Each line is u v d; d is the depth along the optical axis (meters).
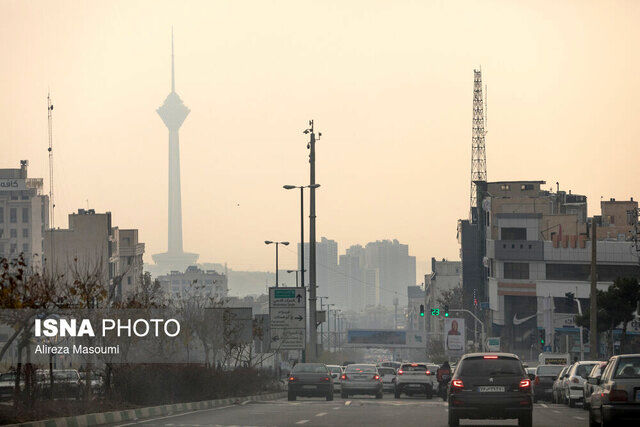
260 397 61.81
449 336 133.12
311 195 71.06
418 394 66.19
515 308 155.38
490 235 177.00
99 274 53.50
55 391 39.50
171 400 45.25
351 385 64.88
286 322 72.00
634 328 121.69
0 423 28.75
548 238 164.75
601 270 143.00
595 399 27.84
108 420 34.72
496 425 32.31
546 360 72.56
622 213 182.12
